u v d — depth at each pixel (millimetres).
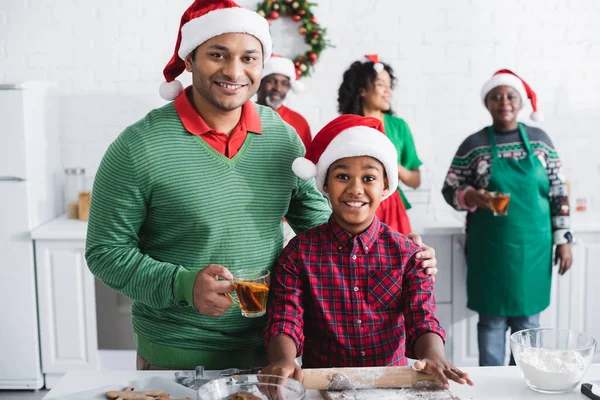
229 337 1724
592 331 3463
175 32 3795
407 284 1712
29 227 3387
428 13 3807
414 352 1642
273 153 1743
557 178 3176
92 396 1439
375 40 3816
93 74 3812
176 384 1485
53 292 3439
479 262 3193
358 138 1682
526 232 3115
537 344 1617
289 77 3572
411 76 3846
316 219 1889
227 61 1621
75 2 3760
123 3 3771
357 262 1703
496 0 3805
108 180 1623
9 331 3439
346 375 1495
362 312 1697
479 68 3850
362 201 1680
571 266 3426
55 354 3484
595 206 3908
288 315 1653
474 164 3184
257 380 1424
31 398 3398
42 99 3561
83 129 3844
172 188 1625
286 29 3797
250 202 1695
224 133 1685
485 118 3889
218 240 1668
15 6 3752
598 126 3896
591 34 3838
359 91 3539
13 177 3354
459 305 3432
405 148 3561
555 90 3869
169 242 1684
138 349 1790
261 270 1721
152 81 3830
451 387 1549
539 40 3836
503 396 1502
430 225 3404
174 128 1651
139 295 1624
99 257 1650
